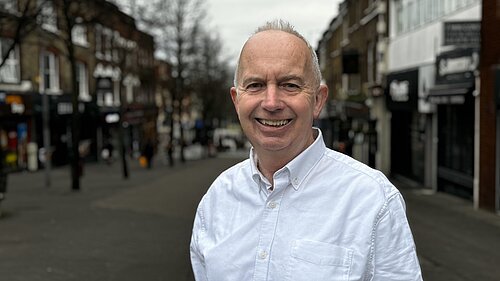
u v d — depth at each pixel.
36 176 23.38
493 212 12.41
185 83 42.28
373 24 24.06
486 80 12.59
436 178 16.86
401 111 21.39
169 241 9.19
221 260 1.99
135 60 35.91
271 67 1.89
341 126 30.42
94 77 33.59
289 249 1.85
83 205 13.80
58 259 7.80
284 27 1.99
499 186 12.22
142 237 9.52
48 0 14.71
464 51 13.67
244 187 2.06
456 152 15.45
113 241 9.12
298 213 1.89
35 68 25.58
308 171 1.93
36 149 25.89
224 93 56.38
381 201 1.85
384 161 22.36
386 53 21.95
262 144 1.91
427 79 16.73
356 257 1.79
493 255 8.27
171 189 18.25
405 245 1.84
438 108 16.67
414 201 14.62
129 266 7.44
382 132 22.38
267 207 1.95
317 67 2.00
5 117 23.67
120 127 23.64
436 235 9.87
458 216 12.02
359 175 1.91
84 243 8.94
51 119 27.73
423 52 17.44
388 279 1.81
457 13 14.62
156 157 45.75
